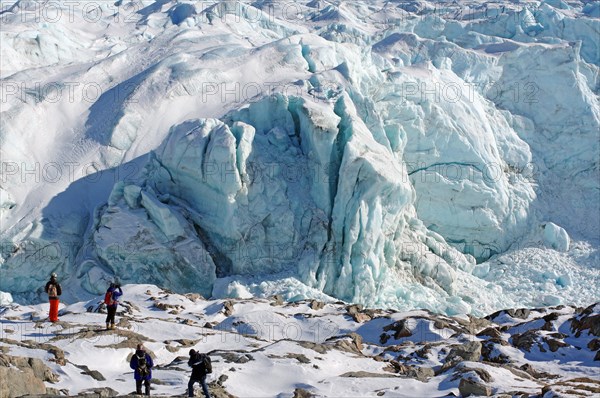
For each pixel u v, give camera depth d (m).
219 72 66.81
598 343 36.09
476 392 29.47
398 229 59.28
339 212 56.88
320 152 58.28
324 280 56.22
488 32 88.19
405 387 30.70
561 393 27.27
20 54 74.12
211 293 55.38
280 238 56.91
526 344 36.69
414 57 78.00
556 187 71.62
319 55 69.31
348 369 33.81
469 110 68.81
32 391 26.73
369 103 63.00
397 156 63.69
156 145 62.31
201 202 57.50
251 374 31.88
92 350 33.28
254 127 60.38
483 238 66.19
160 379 30.83
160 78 66.06
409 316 41.66
